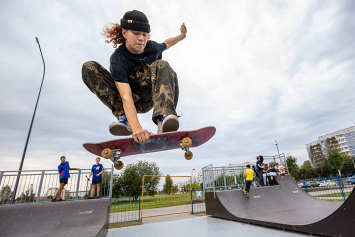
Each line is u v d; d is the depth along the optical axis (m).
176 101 2.23
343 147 92.44
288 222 5.94
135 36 2.09
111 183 9.12
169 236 6.44
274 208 8.71
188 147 1.96
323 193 16.06
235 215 8.05
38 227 6.24
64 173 8.77
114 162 2.17
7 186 8.42
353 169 52.84
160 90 1.94
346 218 4.37
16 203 7.99
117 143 2.01
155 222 9.45
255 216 7.63
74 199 9.03
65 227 6.29
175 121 1.77
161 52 2.73
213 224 7.85
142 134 1.60
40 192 8.73
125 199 12.42
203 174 11.17
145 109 2.73
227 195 9.55
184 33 3.20
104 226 6.46
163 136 1.88
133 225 8.95
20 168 11.41
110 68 2.17
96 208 7.57
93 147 2.06
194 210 13.15
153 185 26.67
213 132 2.04
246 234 5.96
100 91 2.22
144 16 2.14
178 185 15.01
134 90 2.48
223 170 11.87
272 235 5.64
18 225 6.29
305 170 58.03
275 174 11.13
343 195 13.31
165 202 18.47
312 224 5.07
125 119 2.29
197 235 6.30
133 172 33.75
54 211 7.10
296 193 10.34
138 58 2.29
